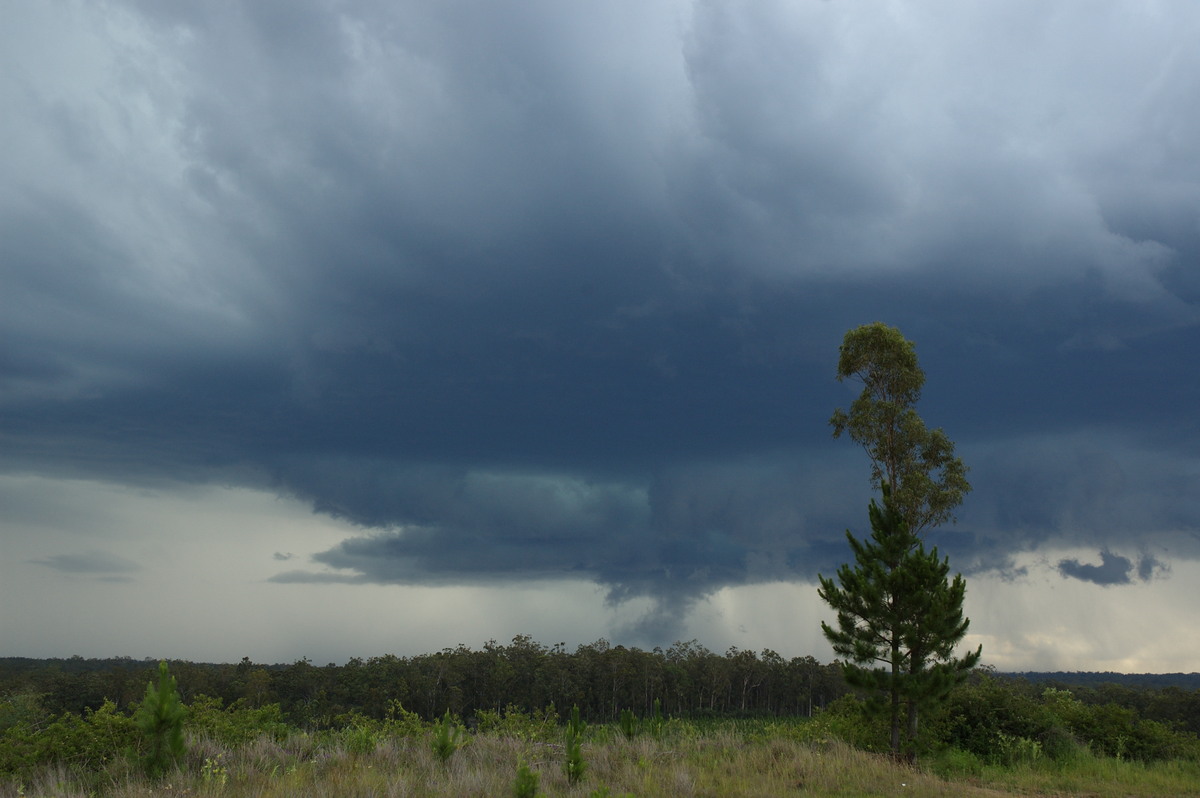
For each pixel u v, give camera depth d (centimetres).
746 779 1686
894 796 1600
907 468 2548
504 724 2409
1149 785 1944
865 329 2683
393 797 1316
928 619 2141
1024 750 2334
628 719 2356
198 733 1709
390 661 7444
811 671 9256
